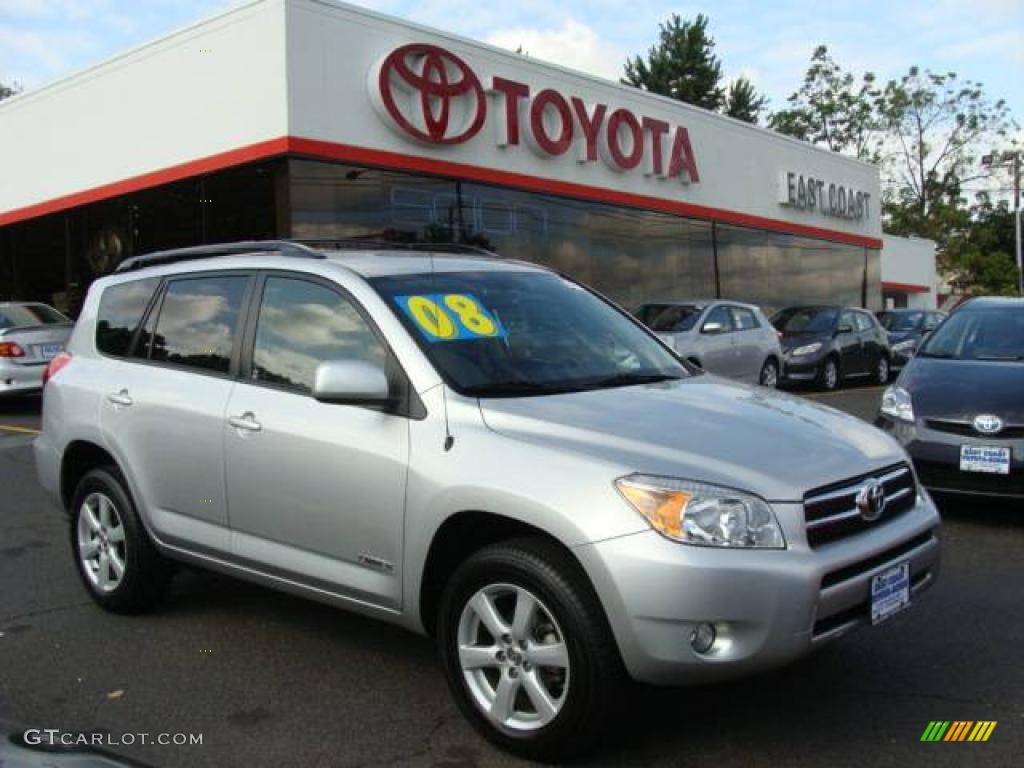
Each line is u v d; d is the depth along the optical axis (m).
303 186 13.92
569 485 3.32
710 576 3.12
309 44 13.82
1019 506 7.14
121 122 16.23
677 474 3.28
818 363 18.09
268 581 4.32
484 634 3.62
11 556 6.29
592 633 3.25
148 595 5.01
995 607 5.00
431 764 3.48
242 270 4.68
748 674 3.23
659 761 3.45
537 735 3.39
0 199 19.39
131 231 16.53
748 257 24.08
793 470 3.43
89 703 4.02
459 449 3.60
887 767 3.40
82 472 5.44
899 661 4.32
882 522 3.65
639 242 20.28
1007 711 3.82
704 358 14.94
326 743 3.65
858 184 29.47
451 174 15.82
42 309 14.08
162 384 4.77
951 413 6.48
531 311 4.50
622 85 19.50
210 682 4.22
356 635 4.77
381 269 4.34
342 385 3.74
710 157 22.42
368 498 3.83
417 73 15.18
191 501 4.59
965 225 51.09
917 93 50.56
